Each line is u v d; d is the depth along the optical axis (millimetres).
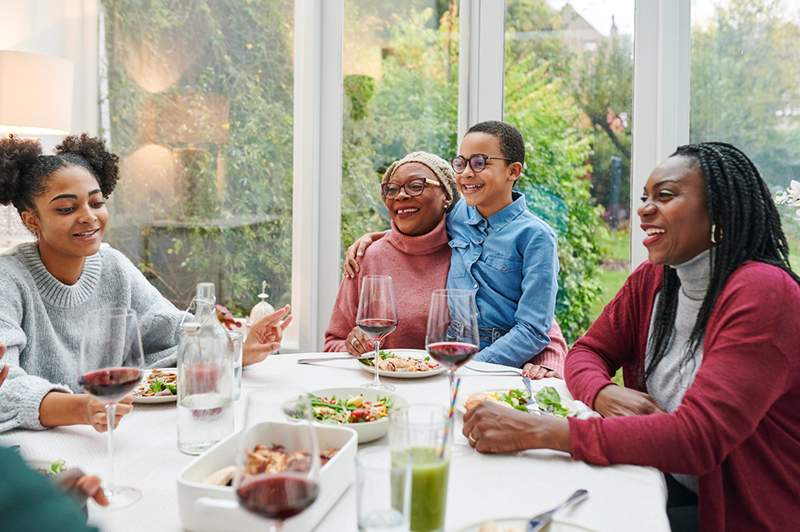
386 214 3111
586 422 1090
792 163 2723
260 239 3174
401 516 718
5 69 2656
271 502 663
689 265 1311
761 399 1087
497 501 927
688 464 1066
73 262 1716
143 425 1248
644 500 938
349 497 928
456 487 973
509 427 1101
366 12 3059
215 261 3215
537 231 2061
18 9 3023
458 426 1245
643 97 2824
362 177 3123
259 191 3160
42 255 1704
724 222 1241
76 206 1662
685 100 2795
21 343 1496
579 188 2936
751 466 1185
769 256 1279
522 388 1476
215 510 792
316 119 3074
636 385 1545
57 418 1192
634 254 2881
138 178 3244
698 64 2783
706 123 2797
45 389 1226
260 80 3121
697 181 1259
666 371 1388
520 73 2955
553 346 2029
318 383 1520
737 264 1241
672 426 1072
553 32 2906
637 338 1551
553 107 2934
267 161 3143
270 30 3096
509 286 2094
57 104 2756
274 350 1690
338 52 3070
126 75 3219
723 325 1158
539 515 829
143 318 1858
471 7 2961
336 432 996
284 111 3113
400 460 731
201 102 3180
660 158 2809
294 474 673
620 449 1057
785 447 1188
